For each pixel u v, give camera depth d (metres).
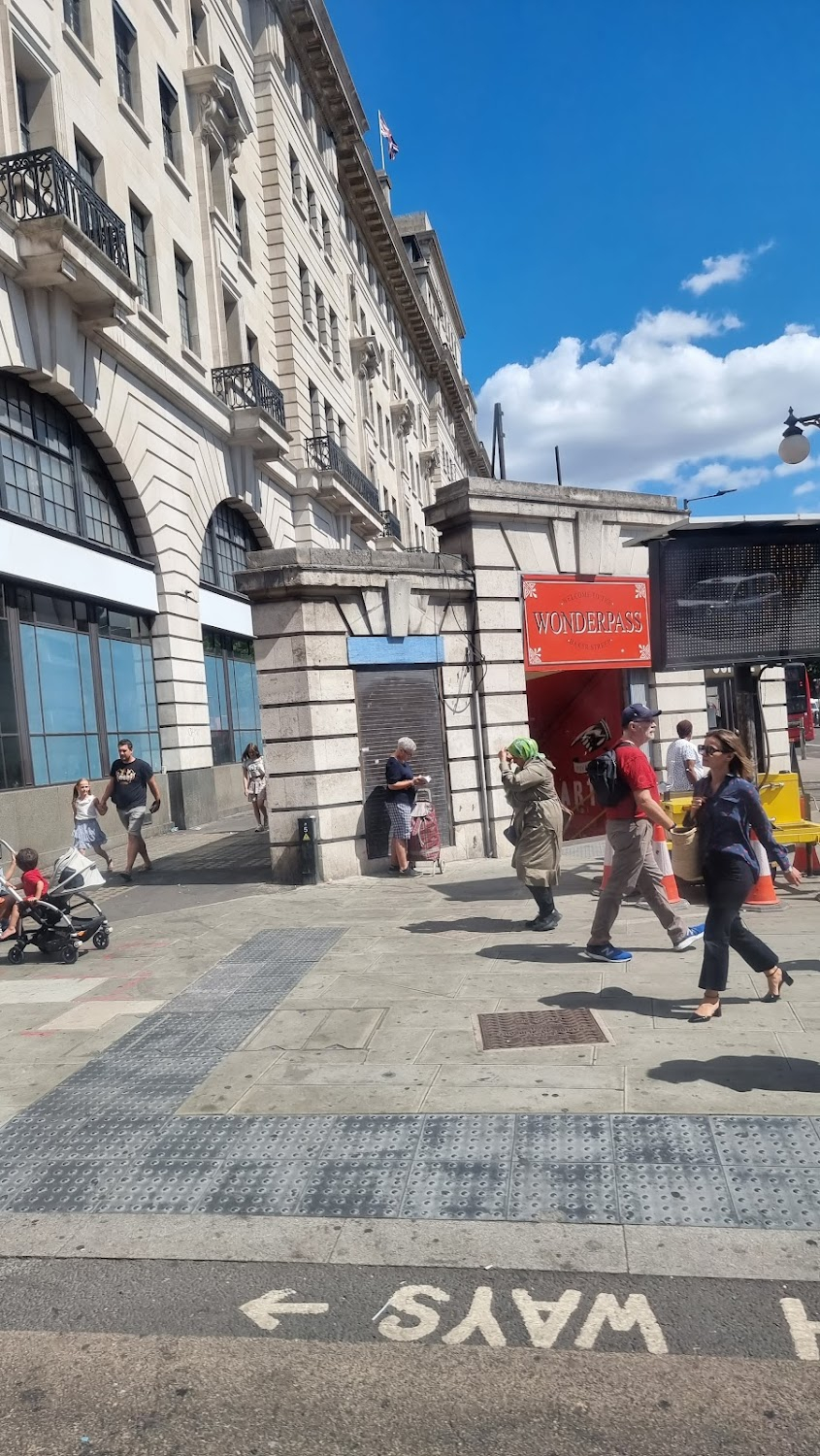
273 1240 3.60
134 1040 5.92
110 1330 3.12
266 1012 6.27
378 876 11.36
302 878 11.07
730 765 5.53
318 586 11.07
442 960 7.24
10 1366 2.96
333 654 11.24
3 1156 4.44
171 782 18.66
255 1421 2.65
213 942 8.48
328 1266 3.41
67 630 15.38
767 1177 3.73
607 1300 3.09
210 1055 5.54
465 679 12.32
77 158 15.76
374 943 7.94
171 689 18.64
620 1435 2.52
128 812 12.76
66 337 14.62
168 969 7.63
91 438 16.33
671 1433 2.52
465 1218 3.63
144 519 17.91
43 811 13.66
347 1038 5.64
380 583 11.51
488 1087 4.74
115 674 17.06
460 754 12.23
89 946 8.58
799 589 9.08
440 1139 4.25
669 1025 5.39
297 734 11.13
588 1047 5.14
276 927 8.90
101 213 15.06
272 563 10.98
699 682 14.13
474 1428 2.58
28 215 13.45
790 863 5.52
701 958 6.80
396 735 11.72
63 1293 3.36
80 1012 6.58
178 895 11.09
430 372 62.94
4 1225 3.84
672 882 8.64
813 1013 5.43
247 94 25.88
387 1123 4.44
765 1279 3.15
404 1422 2.61
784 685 14.99
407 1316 3.09
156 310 18.62
